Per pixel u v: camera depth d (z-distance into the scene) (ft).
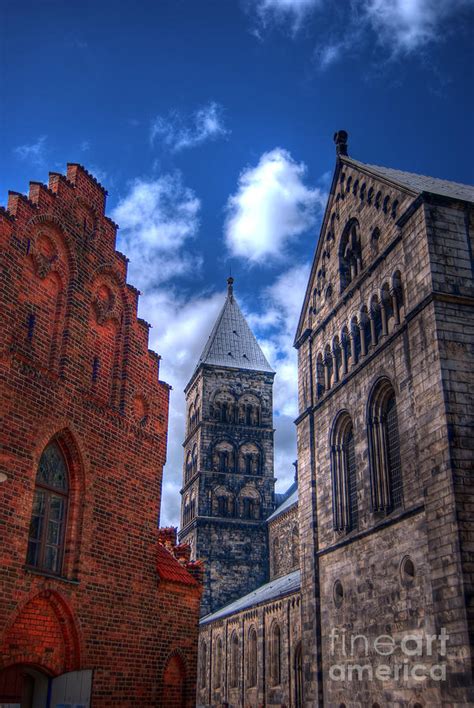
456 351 94.89
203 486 309.83
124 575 79.25
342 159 139.64
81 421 76.89
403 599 96.27
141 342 91.61
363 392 116.88
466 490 87.25
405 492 99.50
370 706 101.71
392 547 101.04
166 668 83.66
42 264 75.77
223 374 334.44
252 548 299.79
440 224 103.35
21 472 66.49
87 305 82.48
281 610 204.23
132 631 78.74
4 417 65.62
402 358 104.94
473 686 78.13
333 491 124.36
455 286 99.40
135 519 83.05
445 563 86.22
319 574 125.39
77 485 75.00
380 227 120.57
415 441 98.73
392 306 112.47
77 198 83.97
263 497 313.53
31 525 68.95
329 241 142.31
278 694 199.11
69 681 68.64
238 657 239.91
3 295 68.39
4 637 61.62
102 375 83.87
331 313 134.72
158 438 90.74
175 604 87.45
